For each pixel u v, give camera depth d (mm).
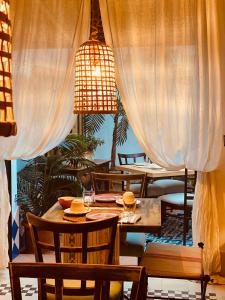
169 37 2752
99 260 2068
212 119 2678
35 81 2916
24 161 3516
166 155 2811
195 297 2529
